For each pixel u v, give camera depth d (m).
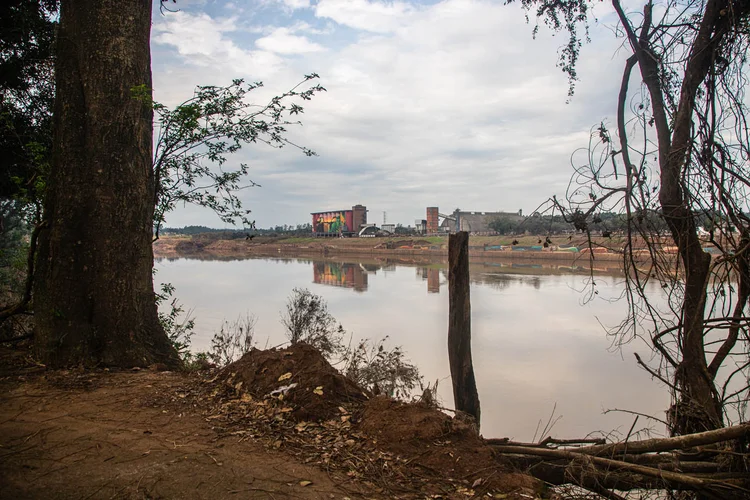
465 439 4.09
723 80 5.03
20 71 9.77
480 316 21.22
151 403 4.70
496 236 63.56
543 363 13.48
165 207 7.89
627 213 4.96
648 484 4.15
